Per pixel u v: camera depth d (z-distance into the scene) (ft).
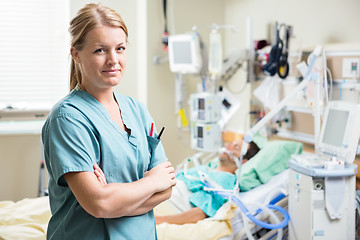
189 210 7.03
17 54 10.28
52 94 10.63
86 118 3.52
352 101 7.72
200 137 9.36
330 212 6.28
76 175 3.32
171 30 11.10
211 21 11.62
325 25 8.52
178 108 10.87
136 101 4.18
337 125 6.61
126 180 3.69
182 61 9.76
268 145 8.39
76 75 3.80
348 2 7.95
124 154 3.65
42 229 6.14
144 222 3.84
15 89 10.33
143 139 3.93
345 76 7.84
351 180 6.37
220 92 10.00
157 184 3.65
